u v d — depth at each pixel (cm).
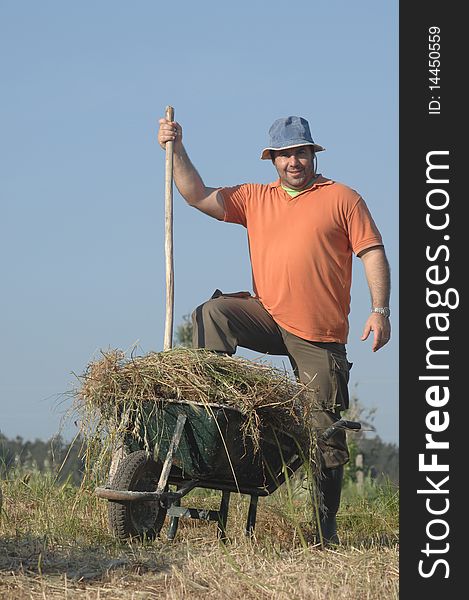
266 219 1197
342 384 1176
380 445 1839
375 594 873
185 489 1071
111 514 1055
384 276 1170
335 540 1160
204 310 1160
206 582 907
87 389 1079
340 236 1180
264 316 1177
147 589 887
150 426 1067
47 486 1330
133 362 1079
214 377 1067
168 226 1191
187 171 1219
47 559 973
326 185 1191
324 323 1163
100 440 1083
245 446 1074
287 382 1090
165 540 1098
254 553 1020
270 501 1331
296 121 1189
